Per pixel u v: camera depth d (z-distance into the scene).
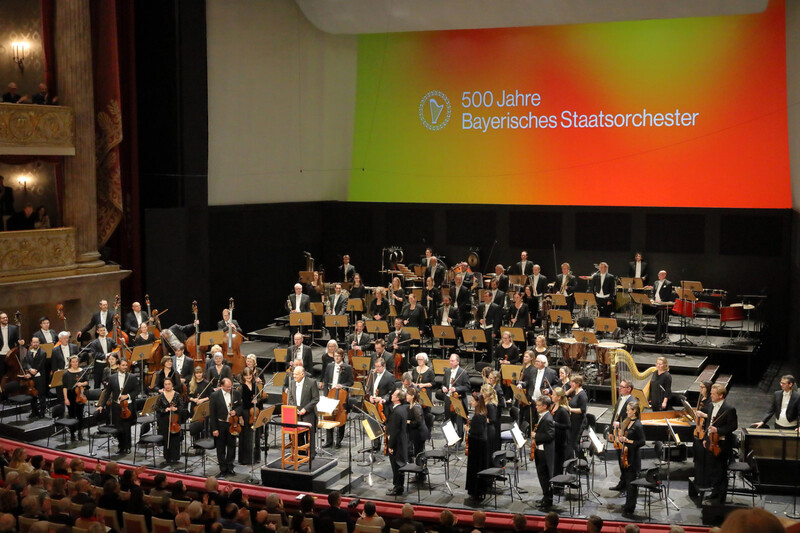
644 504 13.39
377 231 27.61
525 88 26.16
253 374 15.38
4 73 21.20
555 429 13.44
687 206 24.44
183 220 22.67
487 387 13.73
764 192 23.72
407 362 18.08
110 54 21.52
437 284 23.86
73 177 20.91
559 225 25.52
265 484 14.20
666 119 24.61
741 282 23.42
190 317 23.08
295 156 26.92
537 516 12.47
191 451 16.14
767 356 22.91
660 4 22.28
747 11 21.97
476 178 27.05
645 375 16.77
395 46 27.50
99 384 17.91
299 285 21.67
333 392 15.66
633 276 23.38
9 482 11.08
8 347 17.94
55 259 20.38
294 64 26.50
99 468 13.18
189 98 22.58
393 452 13.84
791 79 22.05
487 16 24.08
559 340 18.36
